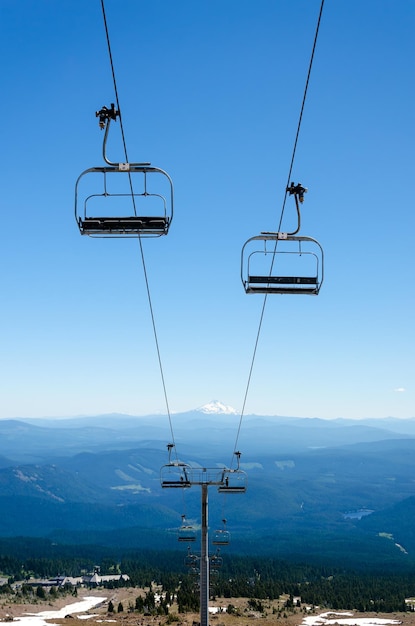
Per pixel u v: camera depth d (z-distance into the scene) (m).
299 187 25.72
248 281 25.84
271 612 195.12
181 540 68.94
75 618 172.75
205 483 55.56
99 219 22.25
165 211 22.28
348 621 192.25
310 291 25.88
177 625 142.00
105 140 21.97
